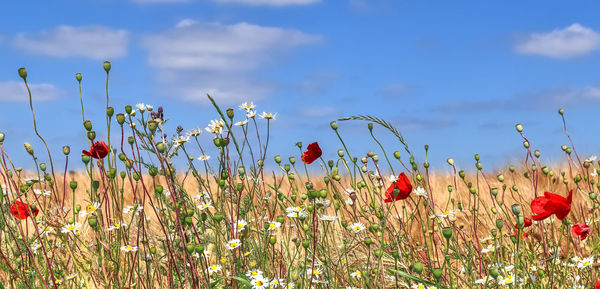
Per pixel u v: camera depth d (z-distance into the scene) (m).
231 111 2.79
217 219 2.76
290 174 3.52
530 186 5.10
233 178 2.95
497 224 2.86
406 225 3.45
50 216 2.67
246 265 2.88
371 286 2.72
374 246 3.05
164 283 3.07
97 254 2.59
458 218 4.33
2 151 2.71
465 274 3.09
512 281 2.78
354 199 3.28
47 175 3.01
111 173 2.65
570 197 2.64
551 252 3.53
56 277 2.94
